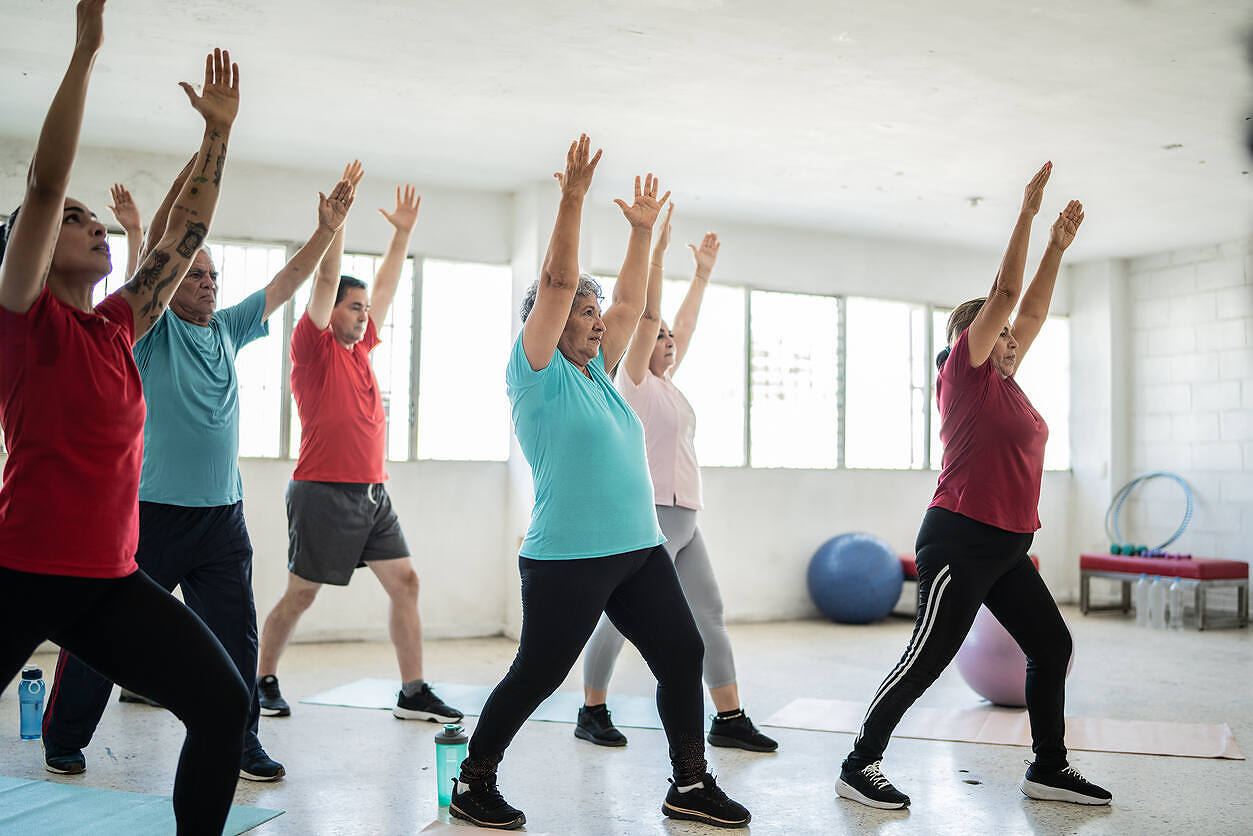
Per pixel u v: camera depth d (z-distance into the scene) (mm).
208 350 3143
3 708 4223
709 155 5980
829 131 5531
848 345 8055
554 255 2611
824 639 6707
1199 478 8172
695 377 7492
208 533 3086
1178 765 3652
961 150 5824
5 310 1847
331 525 4121
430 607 6609
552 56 4543
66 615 1885
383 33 4309
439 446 6754
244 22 4211
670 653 2768
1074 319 8969
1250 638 6891
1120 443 8664
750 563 7543
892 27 4195
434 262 6777
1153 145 5684
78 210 1995
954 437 3096
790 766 3557
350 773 3387
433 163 6238
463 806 2789
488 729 2734
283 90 5008
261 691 4219
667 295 7422
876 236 8047
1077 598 8789
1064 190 6621
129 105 5238
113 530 1924
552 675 2656
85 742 3336
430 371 6738
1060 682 3184
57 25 4258
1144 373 8602
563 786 3270
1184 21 4102
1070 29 4191
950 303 8414
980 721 4301
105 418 1911
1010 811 3086
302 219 6383
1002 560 3049
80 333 1914
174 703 1958
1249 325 7898
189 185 2141
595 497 2639
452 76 4801
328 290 4078
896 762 3664
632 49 4457
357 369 4270
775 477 7660
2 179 5754
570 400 2672
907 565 7688
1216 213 7152
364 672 5316
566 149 5914
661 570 2773
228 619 3141
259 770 3256
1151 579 7570
